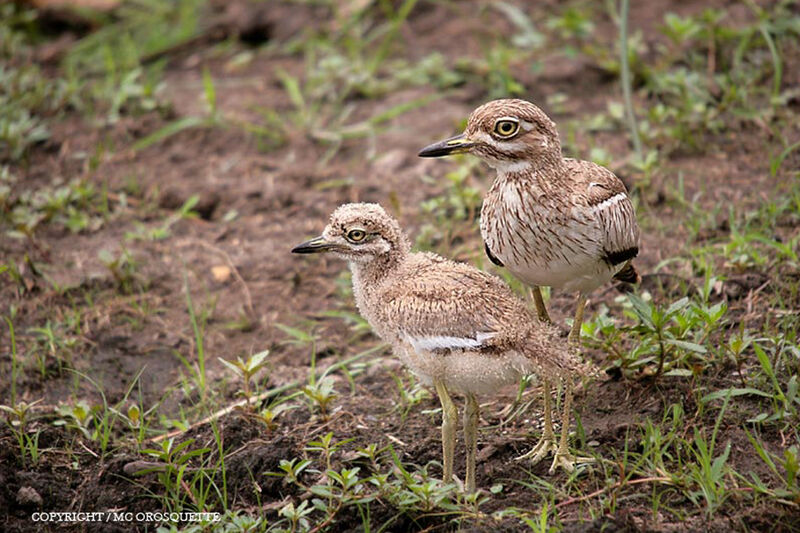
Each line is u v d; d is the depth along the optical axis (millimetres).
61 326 12219
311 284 12922
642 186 13203
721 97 14992
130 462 9844
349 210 9836
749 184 13227
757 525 8312
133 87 16359
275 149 15539
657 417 9672
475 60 16938
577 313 9672
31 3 18922
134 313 12492
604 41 16969
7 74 16734
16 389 11242
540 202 9141
